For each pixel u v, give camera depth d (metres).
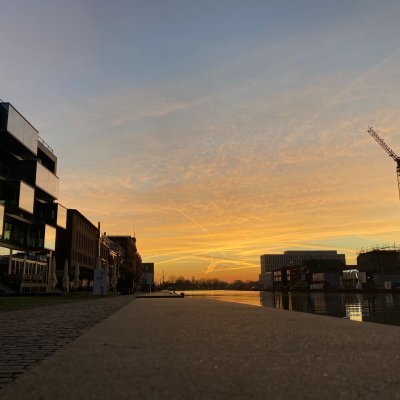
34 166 55.47
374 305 61.09
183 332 8.60
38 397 3.78
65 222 69.94
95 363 5.28
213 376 4.47
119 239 164.38
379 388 3.92
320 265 184.62
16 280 48.50
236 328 9.34
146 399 3.66
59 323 11.66
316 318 12.34
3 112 46.53
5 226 53.66
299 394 3.75
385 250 152.75
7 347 7.09
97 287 48.34
